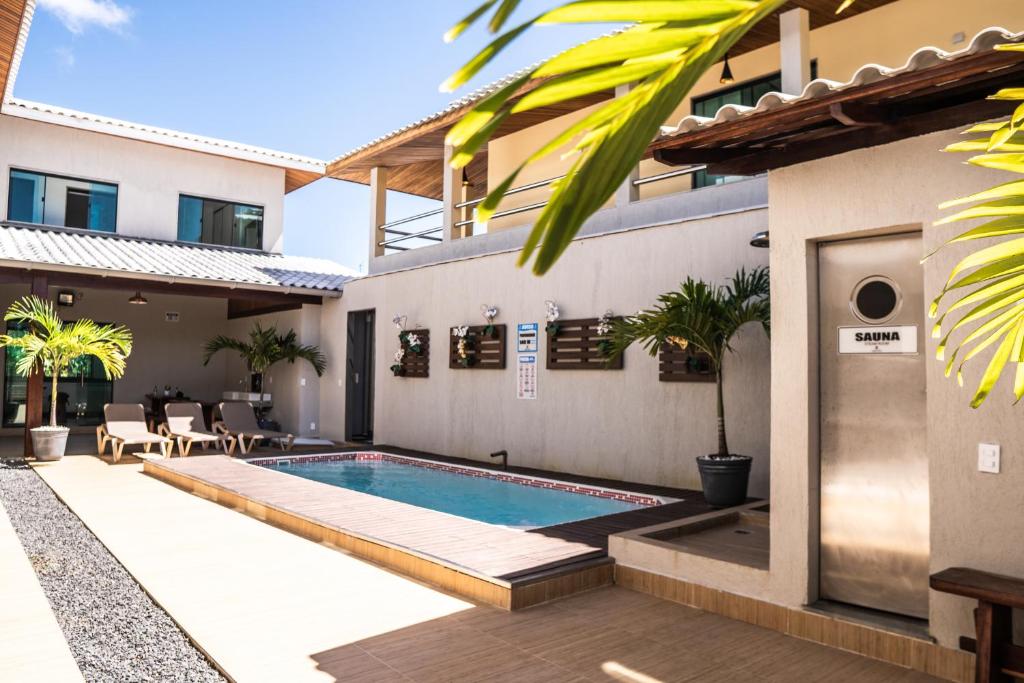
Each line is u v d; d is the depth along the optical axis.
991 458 3.42
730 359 7.60
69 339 10.98
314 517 6.41
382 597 4.72
